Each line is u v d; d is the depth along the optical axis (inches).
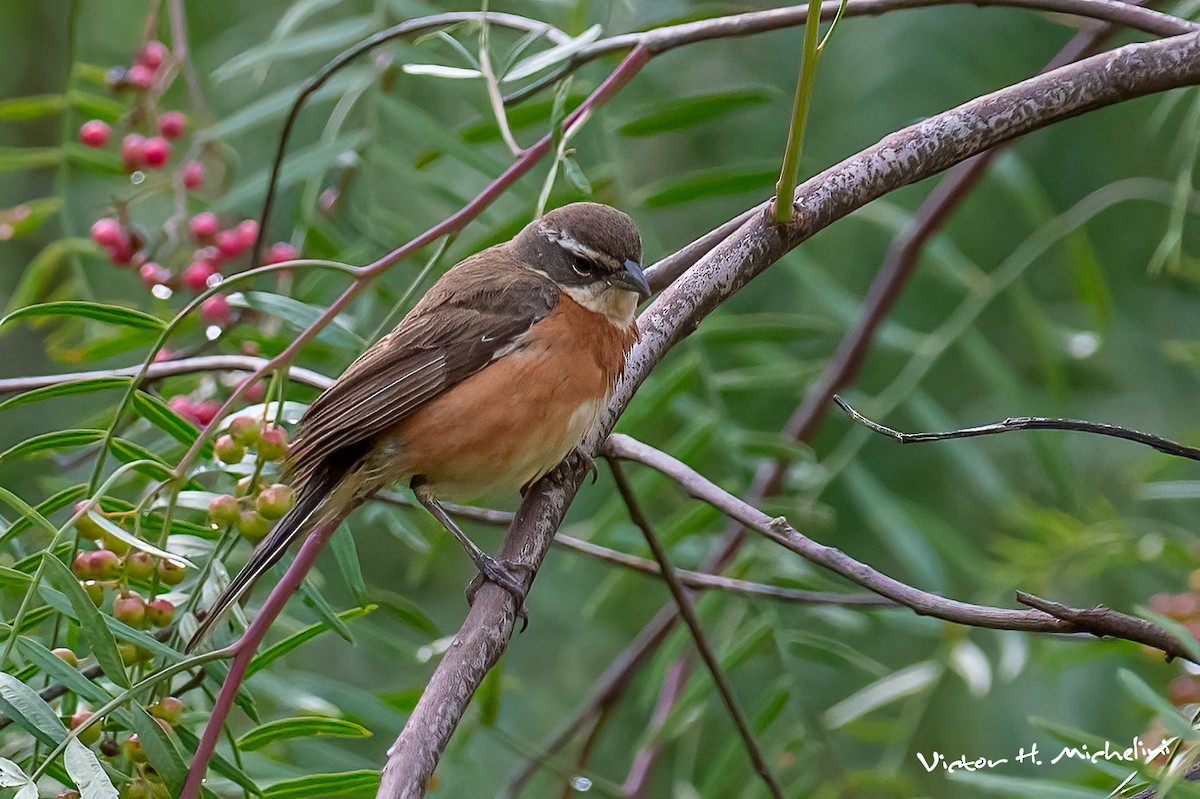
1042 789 267.3
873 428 287.3
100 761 277.6
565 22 476.7
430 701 263.4
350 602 521.3
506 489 362.6
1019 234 555.2
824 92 534.9
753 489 466.6
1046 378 480.4
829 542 525.0
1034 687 496.1
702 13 418.6
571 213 375.6
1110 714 477.1
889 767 413.1
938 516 523.8
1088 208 458.3
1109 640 391.5
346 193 456.1
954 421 532.1
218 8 548.1
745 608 433.4
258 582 386.9
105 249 434.0
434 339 358.0
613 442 346.3
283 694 368.8
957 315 458.6
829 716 422.9
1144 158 547.5
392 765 248.8
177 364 354.6
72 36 434.3
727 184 416.5
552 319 357.7
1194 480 462.9
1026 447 527.8
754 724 391.9
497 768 516.4
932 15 529.7
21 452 319.9
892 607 415.8
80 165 445.4
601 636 545.0
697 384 442.6
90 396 542.0
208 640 313.9
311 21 539.8
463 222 335.9
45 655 266.5
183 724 304.0
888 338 467.2
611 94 353.4
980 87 524.7
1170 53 309.3
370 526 552.1
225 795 347.6
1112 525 443.5
